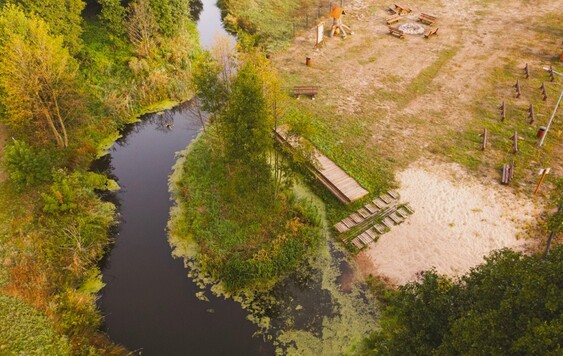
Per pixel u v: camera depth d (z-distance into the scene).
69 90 31.16
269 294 24.38
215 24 53.62
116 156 34.75
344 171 30.91
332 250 26.48
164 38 44.03
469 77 41.47
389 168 31.34
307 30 51.25
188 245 27.14
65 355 19.84
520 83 40.16
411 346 15.75
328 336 22.25
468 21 52.28
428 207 28.41
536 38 47.72
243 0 55.50
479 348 12.68
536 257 15.38
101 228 27.66
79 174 29.61
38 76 28.55
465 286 17.19
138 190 31.53
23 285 22.50
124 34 42.88
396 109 37.59
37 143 30.38
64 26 36.31
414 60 44.72
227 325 22.92
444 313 15.68
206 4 59.25
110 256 26.78
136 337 22.38
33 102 29.30
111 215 29.22
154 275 25.55
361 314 23.16
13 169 28.05
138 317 23.34
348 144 33.59
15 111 28.39
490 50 45.88
